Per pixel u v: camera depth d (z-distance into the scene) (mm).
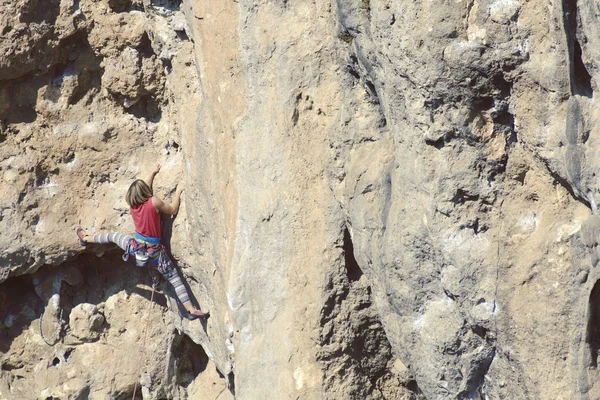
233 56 5516
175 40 6410
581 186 3633
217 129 5816
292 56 5168
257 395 5562
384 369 5473
